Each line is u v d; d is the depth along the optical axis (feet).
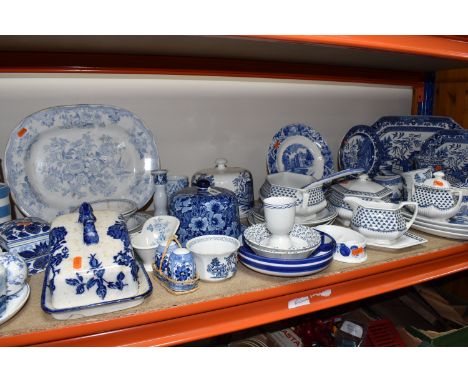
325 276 2.58
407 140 4.30
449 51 2.56
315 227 3.09
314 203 3.06
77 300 2.10
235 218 2.81
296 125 3.85
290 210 2.54
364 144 4.04
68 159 3.16
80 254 2.18
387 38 2.33
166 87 3.68
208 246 2.63
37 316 2.13
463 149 3.68
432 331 3.68
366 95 4.66
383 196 3.27
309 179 3.45
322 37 2.16
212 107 3.89
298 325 3.95
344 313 4.17
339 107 4.54
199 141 3.91
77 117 3.15
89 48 2.93
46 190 3.09
